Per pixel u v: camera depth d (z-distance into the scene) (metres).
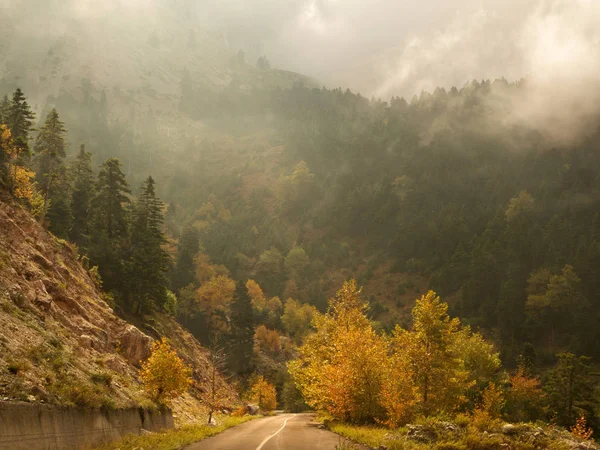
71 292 34.41
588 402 59.06
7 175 44.97
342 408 29.77
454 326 31.48
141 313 55.66
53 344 20.95
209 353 67.50
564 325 144.75
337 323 42.31
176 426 28.70
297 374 43.53
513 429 20.34
